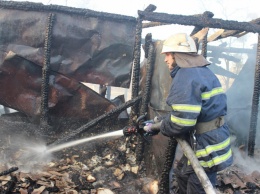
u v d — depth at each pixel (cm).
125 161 359
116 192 314
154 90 349
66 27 365
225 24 376
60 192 282
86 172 333
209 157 222
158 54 346
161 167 321
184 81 208
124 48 376
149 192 318
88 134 387
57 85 376
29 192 273
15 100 381
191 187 237
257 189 346
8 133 368
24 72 371
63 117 386
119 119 402
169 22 367
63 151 358
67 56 372
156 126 249
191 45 226
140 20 364
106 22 371
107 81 382
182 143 231
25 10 362
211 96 216
